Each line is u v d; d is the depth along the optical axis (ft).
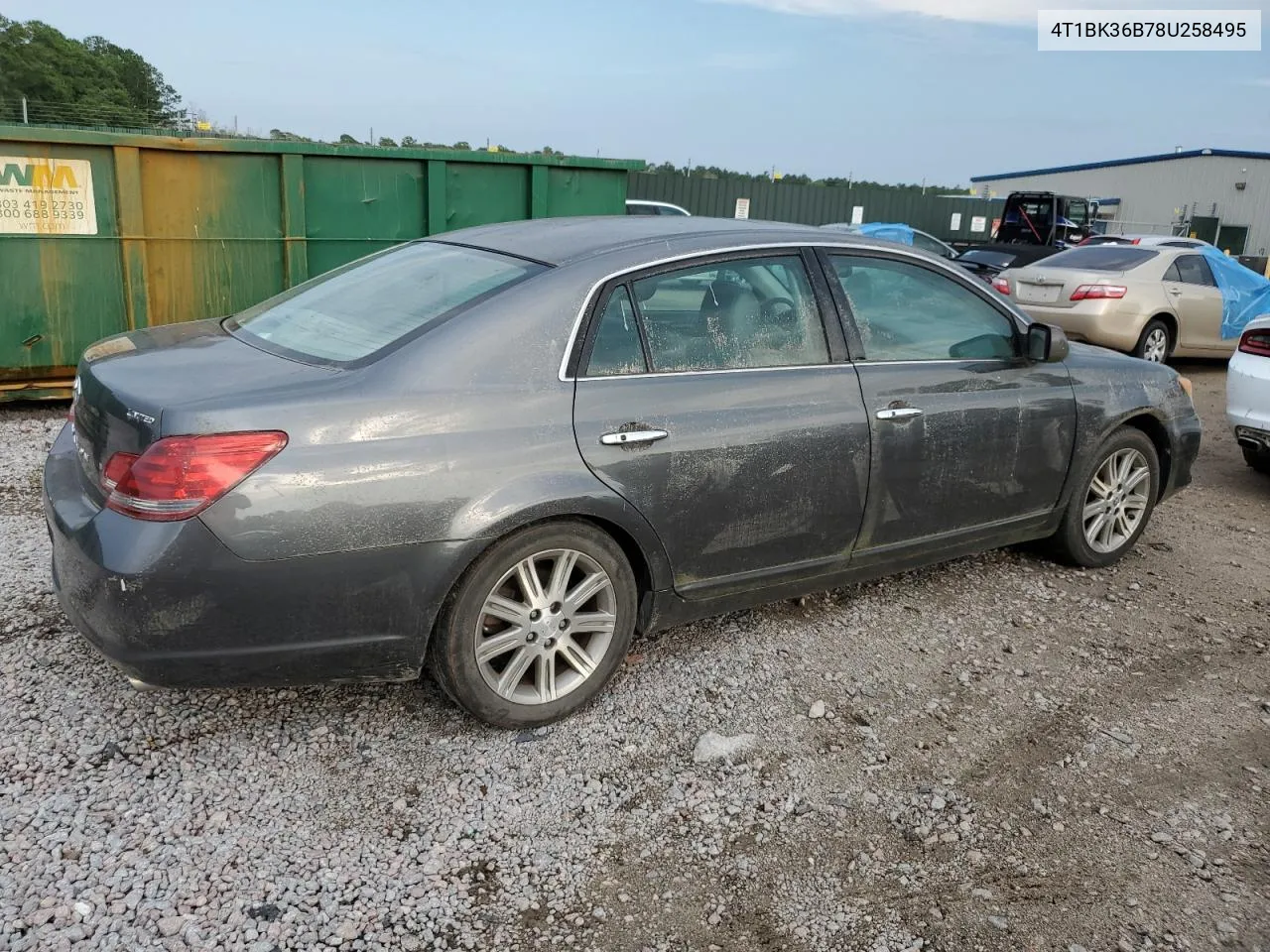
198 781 9.71
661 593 11.50
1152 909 8.71
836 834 9.52
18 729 10.30
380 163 25.66
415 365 9.82
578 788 10.00
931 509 13.53
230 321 12.32
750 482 11.64
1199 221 144.05
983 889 8.88
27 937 7.62
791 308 12.29
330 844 8.98
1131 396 15.75
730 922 8.35
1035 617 14.55
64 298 22.94
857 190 100.01
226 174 24.03
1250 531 19.39
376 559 9.43
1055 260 39.04
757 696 11.93
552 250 11.40
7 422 22.36
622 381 10.82
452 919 8.19
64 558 9.37
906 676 12.59
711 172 97.09
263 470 8.91
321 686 10.75
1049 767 10.79
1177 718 11.94
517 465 10.00
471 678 10.33
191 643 9.00
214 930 7.87
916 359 13.26
